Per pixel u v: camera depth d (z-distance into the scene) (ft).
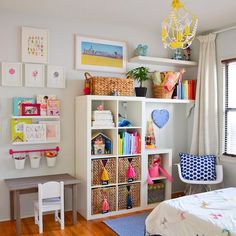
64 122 12.67
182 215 8.24
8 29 11.53
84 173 12.06
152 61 13.94
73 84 12.77
